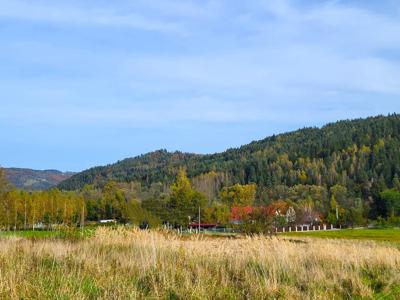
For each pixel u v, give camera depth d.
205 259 13.76
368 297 11.27
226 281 11.23
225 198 127.81
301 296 10.61
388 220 102.94
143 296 9.58
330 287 11.70
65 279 9.95
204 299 9.71
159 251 14.50
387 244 26.14
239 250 15.48
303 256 15.57
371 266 14.88
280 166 166.88
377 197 117.88
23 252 13.70
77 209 66.94
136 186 152.62
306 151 181.75
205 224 83.38
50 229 26.58
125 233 18.56
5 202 47.12
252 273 12.26
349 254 16.19
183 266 12.42
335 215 102.25
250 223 32.62
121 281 10.25
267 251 14.96
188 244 16.05
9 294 8.79
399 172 148.00
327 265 14.35
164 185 156.38
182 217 81.75
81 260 12.40
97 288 9.87
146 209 80.44
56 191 74.56
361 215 104.25
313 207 114.44
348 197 132.00
